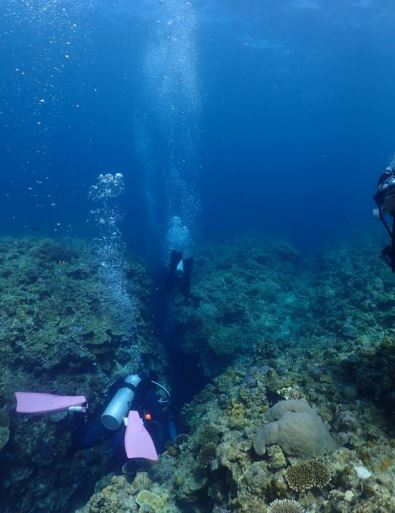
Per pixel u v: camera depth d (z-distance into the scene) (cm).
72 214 3014
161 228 2569
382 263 1083
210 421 427
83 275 857
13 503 485
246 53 3616
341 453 291
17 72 6656
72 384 593
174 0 2383
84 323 684
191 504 345
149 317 952
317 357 466
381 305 749
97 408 600
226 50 3581
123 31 3244
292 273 1363
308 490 269
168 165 11575
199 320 919
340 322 681
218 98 7031
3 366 558
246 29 2855
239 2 2336
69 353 612
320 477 270
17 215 2745
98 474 570
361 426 324
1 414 489
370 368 387
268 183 8819
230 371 545
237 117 10044
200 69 4609
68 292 763
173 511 343
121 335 724
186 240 2117
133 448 387
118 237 2127
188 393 861
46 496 512
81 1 2672
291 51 3362
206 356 845
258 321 964
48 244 927
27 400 419
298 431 300
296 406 346
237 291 1100
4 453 481
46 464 512
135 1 2475
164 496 359
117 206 3838
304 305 1048
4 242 929
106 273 900
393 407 336
